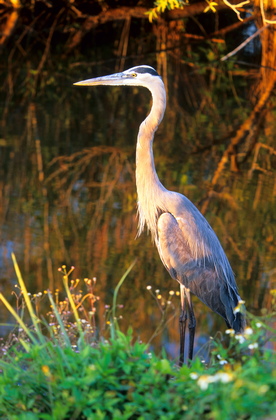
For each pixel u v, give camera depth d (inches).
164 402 176.9
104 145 701.9
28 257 465.4
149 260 464.4
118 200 572.1
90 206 558.9
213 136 730.2
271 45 834.8
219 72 916.6
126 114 807.1
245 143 707.4
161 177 612.1
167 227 312.7
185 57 962.7
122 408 186.7
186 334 379.2
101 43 1017.5
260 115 794.2
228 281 328.2
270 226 508.1
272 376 163.9
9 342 311.9
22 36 968.9
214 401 166.1
